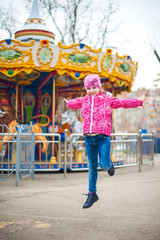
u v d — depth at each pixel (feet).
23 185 21.40
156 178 24.23
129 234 10.41
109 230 10.91
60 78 35.14
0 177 25.80
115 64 31.09
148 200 15.97
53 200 16.25
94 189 13.15
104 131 12.37
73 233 10.59
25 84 36.94
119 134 28.99
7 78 34.32
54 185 21.58
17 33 34.32
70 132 32.48
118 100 12.72
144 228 11.09
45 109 37.22
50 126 32.94
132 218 12.51
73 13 68.80
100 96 12.76
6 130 31.24
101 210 13.93
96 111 12.57
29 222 12.00
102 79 35.17
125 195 17.35
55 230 10.95
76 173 28.78
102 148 12.38
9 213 13.44
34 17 34.78
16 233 10.61
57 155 33.37
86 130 12.62
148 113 86.53
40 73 32.58
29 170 24.94
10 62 28.60
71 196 17.35
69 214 13.26
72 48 28.78
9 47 28.35
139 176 25.67
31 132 25.44
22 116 35.63
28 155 24.77
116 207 14.49
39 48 28.32
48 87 38.01
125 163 34.19
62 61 28.66
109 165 12.45
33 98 36.99
